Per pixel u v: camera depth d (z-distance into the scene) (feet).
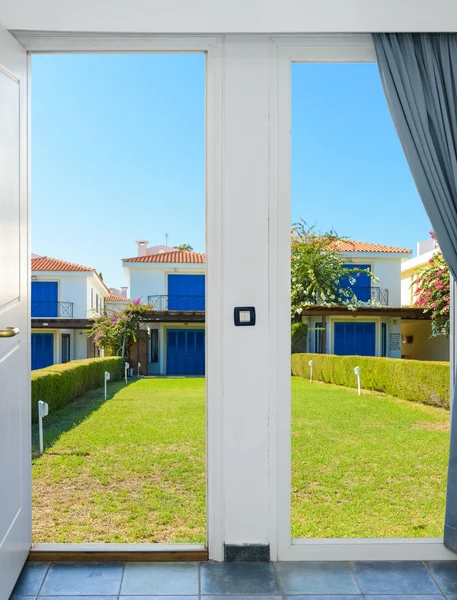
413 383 22.30
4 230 6.34
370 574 7.28
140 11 6.57
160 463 16.63
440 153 7.39
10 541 6.57
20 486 7.10
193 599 6.61
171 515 11.59
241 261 7.55
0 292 6.15
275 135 7.57
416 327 21.34
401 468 15.58
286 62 7.59
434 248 20.36
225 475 7.57
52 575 7.18
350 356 23.84
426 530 10.71
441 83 7.41
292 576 7.21
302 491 13.55
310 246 19.92
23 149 7.25
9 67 6.61
